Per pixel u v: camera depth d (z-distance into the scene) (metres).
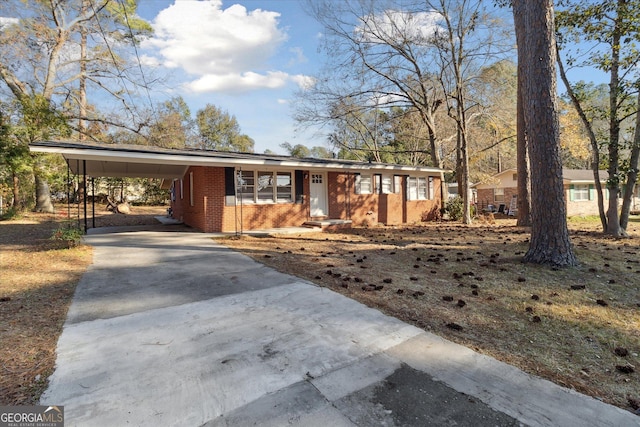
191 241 8.80
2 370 2.48
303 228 11.61
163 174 14.27
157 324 3.38
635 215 19.64
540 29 5.78
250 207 11.34
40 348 2.84
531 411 2.09
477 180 23.97
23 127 13.23
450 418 2.02
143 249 7.57
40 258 6.39
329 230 11.80
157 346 2.91
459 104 14.64
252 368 2.57
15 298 4.09
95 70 18.61
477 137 19.44
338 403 2.16
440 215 17.39
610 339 3.14
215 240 8.99
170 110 30.64
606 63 8.81
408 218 16.00
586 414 2.07
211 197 10.64
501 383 2.40
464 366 2.63
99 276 5.20
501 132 18.84
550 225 6.00
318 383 2.38
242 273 5.43
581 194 20.14
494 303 4.08
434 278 5.21
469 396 2.24
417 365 2.64
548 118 5.89
